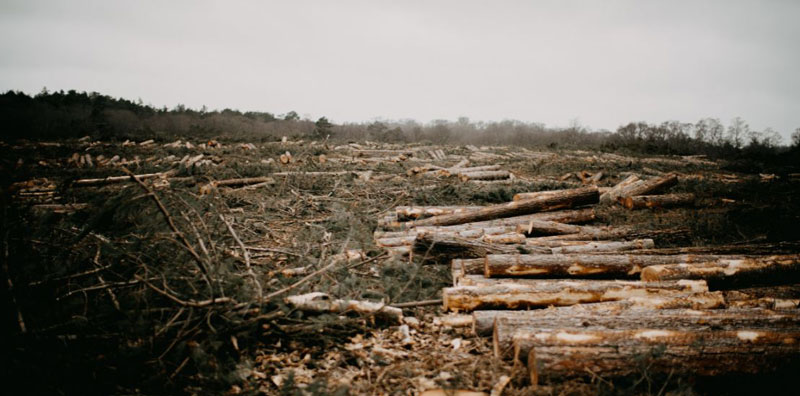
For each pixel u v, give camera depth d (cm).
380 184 1121
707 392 277
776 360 277
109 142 2095
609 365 277
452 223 725
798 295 401
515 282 422
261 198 865
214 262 366
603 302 375
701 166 1897
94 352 283
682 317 317
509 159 1991
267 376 302
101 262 368
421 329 384
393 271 491
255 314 332
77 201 645
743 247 502
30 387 237
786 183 1238
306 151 1741
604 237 641
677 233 664
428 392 283
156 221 381
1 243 285
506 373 304
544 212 768
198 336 309
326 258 509
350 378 306
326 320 337
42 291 306
